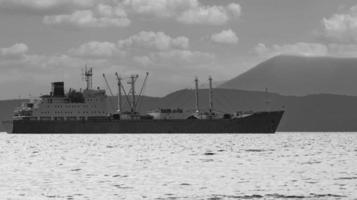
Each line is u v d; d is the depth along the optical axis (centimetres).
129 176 10919
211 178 10488
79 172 11800
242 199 8106
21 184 9756
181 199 8138
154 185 9531
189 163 13912
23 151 19925
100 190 8988
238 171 11769
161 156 16700
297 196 8312
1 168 12825
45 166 13338
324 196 8294
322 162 13975
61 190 9006
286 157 15975
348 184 9481
